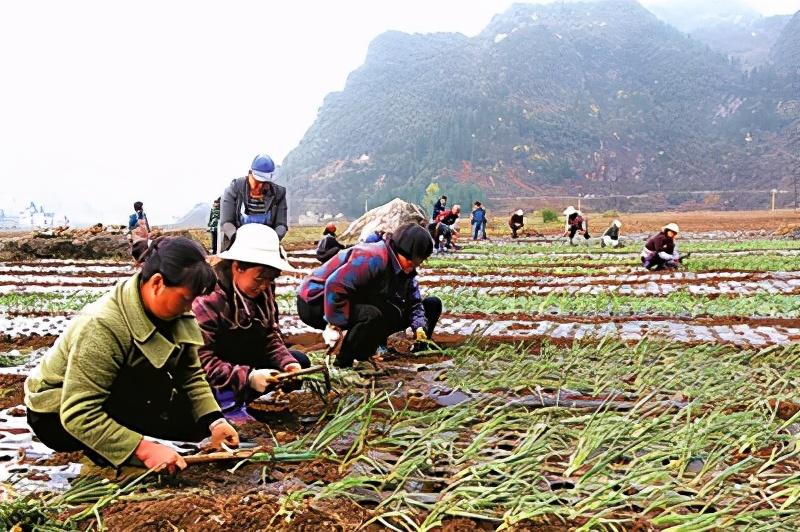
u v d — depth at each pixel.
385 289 7.44
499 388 6.79
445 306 12.98
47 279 19.33
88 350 4.27
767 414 5.91
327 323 7.81
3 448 5.34
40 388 4.54
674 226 19.73
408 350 8.74
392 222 26.34
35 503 4.03
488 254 28.03
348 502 4.16
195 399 4.82
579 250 29.97
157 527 3.86
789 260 22.39
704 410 5.99
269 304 5.93
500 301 13.35
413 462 4.50
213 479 4.55
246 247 5.54
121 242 26.75
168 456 4.32
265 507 4.02
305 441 5.18
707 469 4.47
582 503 4.02
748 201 186.88
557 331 10.41
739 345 9.17
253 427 5.61
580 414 5.82
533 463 4.44
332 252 14.27
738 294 14.69
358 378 7.00
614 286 16.67
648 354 8.02
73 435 4.29
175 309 4.33
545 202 172.75
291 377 5.59
